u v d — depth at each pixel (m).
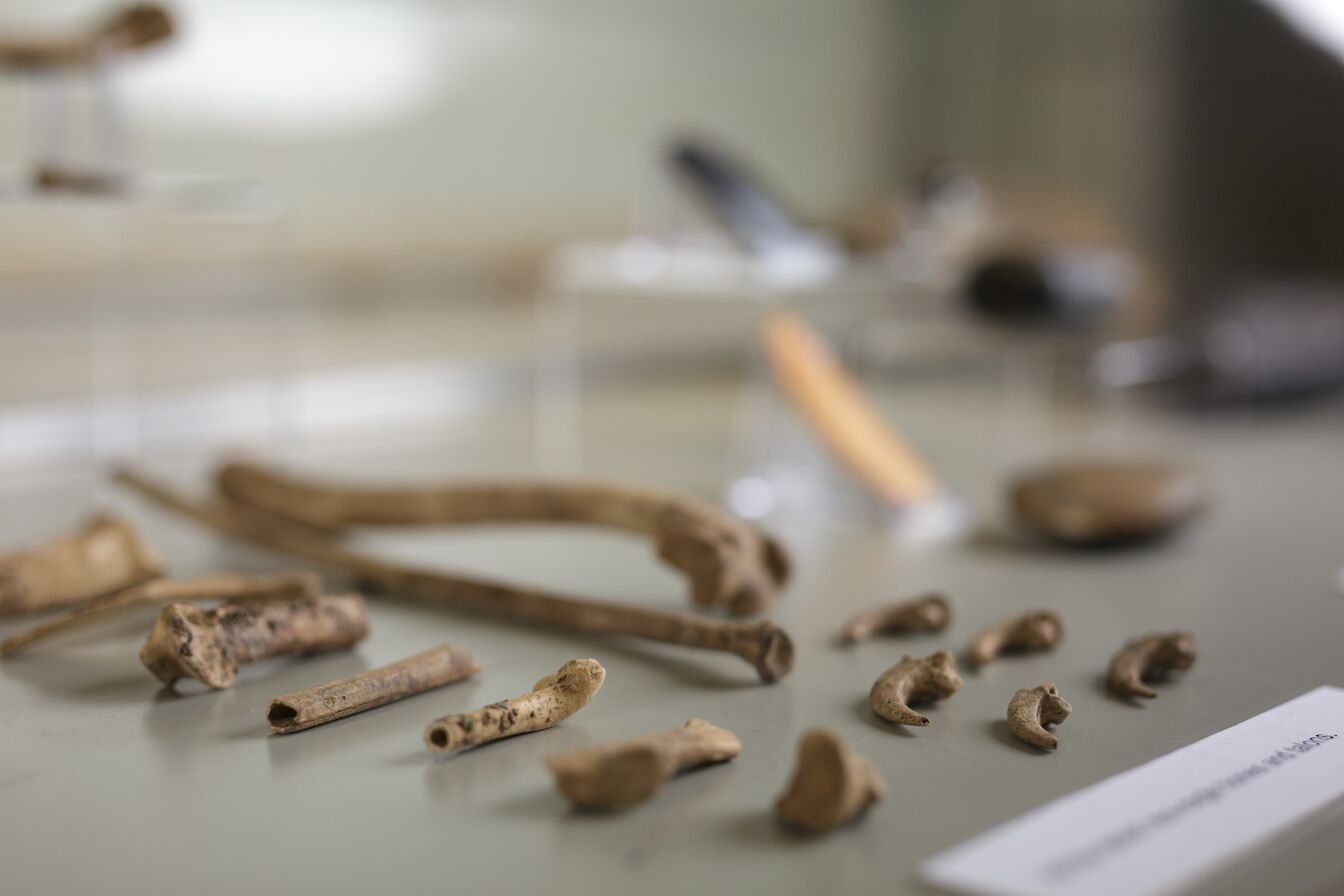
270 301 5.40
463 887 1.30
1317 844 1.37
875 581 2.57
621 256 3.94
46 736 1.69
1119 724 1.76
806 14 7.28
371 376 4.77
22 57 3.14
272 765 1.60
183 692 1.86
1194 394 5.00
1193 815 1.43
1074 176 7.27
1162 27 5.41
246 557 2.65
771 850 1.38
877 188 7.71
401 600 2.34
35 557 2.19
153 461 3.79
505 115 6.17
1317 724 1.73
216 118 5.31
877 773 1.58
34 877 1.32
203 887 1.30
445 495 2.59
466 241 6.10
